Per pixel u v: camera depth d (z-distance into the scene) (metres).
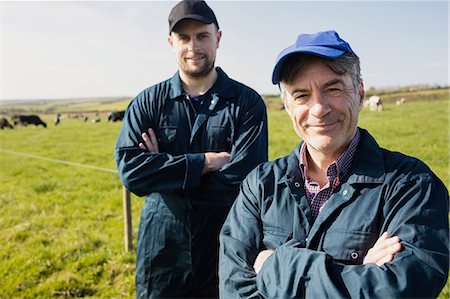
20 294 4.77
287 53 1.64
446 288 4.01
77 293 4.81
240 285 1.79
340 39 1.69
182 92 3.14
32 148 20.25
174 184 3.00
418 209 1.54
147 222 3.21
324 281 1.44
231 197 3.05
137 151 3.12
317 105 1.66
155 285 3.21
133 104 3.26
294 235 1.77
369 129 17.58
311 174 1.85
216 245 3.11
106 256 5.68
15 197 9.59
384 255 1.47
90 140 22.77
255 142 3.09
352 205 1.66
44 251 5.83
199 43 3.01
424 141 14.32
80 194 9.77
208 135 3.11
